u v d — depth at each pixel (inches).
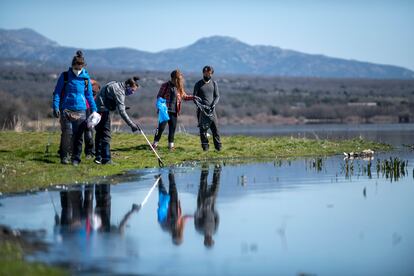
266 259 633.0
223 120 7352.4
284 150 1632.6
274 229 751.7
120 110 1283.2
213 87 1526.8
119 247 673.6
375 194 983.0
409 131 3491.6
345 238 708.7
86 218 815.1
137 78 1296.8
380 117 7091.5
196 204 906.1
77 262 618.5
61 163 1261.1
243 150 1605.6
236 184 1090.1
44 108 4328.3
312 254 649.0
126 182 1114.7
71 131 1241.4
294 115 7470.5
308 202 915.4
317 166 1342.3
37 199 946.7
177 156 1460.4
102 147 1289.4
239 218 810.8
